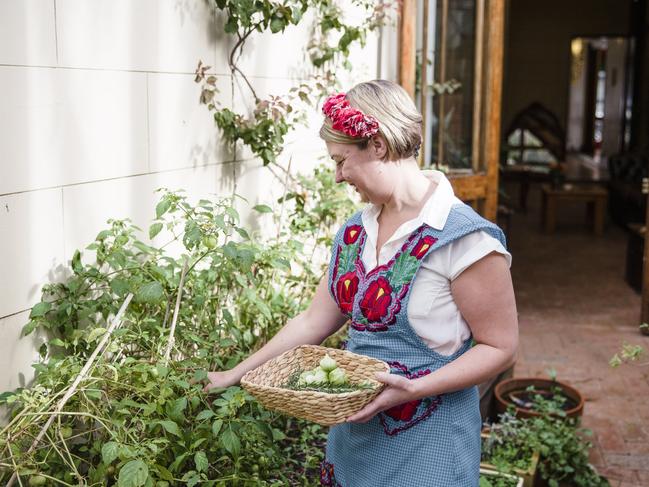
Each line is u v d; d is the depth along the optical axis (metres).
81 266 2.37
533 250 8.90
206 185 3.19
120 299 2.44
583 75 18.64
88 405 2.10
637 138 12.88
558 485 3.55
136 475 1.86
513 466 3.30
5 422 2.15
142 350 2.44
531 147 14.73
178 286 2.53
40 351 2.28
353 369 1.95
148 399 2.19
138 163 2.72
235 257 2.45
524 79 15.23
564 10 15.01
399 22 5.08
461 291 1.85
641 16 12.78
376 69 5.15
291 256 3.24
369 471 1.95
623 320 6.14
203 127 3.13
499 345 1.86
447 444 1.89
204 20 3.09
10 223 2.16
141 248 2.51
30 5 2.19
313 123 4.20
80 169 2.43
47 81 2.27
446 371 1.83
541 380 4.09
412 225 1.87
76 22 2.37
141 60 2.71
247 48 3.46
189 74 3.01
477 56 5.36
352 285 1.96
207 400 2.47
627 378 4.87
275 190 3.82
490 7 5.30
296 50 3.95
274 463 2.65
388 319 1.89
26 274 2.23
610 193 11.17
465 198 5.36
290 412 1.81
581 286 7.25
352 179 1.88
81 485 1.91
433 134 5.37
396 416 1.90
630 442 3.99
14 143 2.16
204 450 2.33
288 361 2.04
